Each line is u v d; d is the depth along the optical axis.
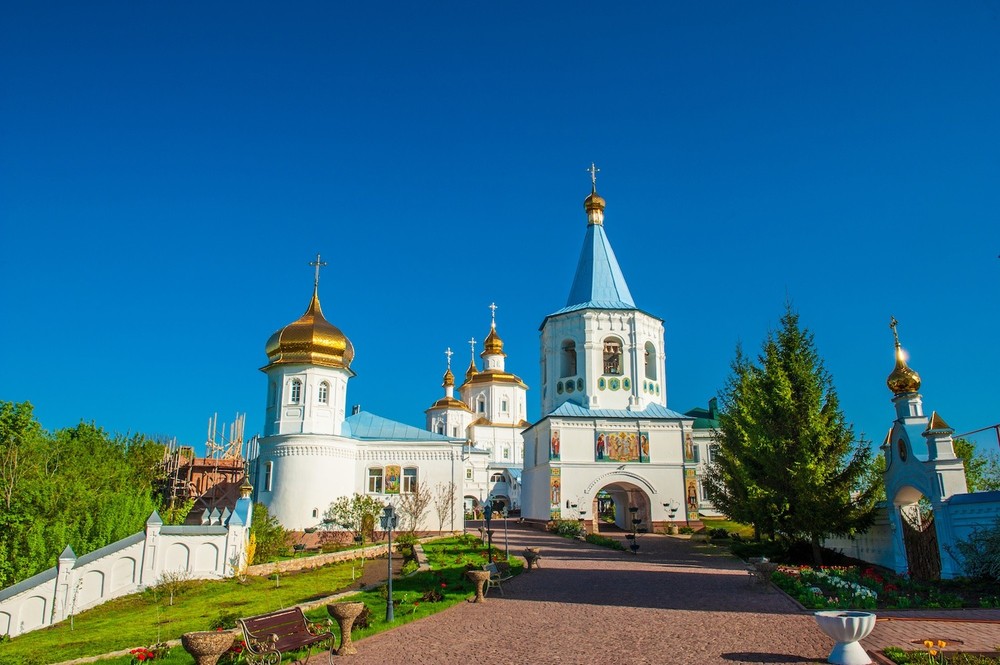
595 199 59.50
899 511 28.20
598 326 54.00
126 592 26.83
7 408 34.31
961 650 13.62
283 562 31.31
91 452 42.47
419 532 44.25
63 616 24.97
